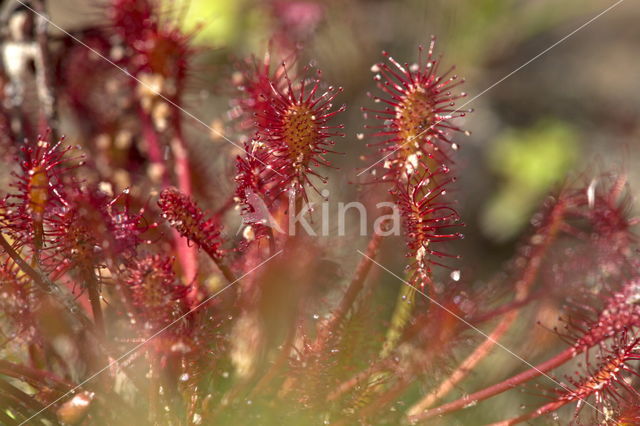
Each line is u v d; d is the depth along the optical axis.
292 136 0.19
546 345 0.22
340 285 0.22
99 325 0.19
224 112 0.25
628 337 0.19
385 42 0.33
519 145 0.36
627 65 0.42
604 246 0.22
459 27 0.36
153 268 0.19
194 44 0.24
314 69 0.22
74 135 0.24
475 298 0.22
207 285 0.20
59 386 0.20
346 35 0.29
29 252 0.20
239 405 0.20
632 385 0.20
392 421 0.20
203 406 0.20
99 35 0.23
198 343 0.19
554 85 0.40
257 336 0.21
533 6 0.41
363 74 0.29
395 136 0.20
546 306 0.22
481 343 0.22
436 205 0.20
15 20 0.22
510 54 0.40
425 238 0.19
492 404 0.22
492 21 0.37
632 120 0.39
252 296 0.21
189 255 0.21
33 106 0.22
